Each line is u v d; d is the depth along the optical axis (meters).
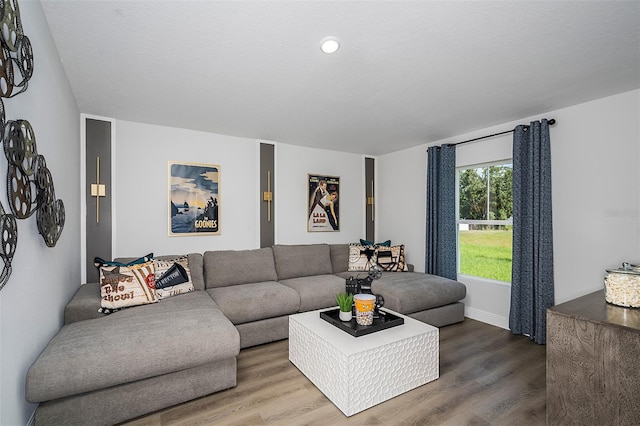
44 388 1.48
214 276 3.27
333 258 4.25
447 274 3.86
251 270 3.47
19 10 1.32
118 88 2.46
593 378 1.51
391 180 4.89
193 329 1.98
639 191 2.43
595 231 2.66
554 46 1.86
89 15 1.57
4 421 1.27
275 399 1.99
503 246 3.48
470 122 3.36
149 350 1.77
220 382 2.04
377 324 2.24
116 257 3.17
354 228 4.93
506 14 1.56
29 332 1.53
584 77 2.27
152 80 2.32
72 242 2.59
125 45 1.85
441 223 3.96
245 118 3.21
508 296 3.33
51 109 1.87
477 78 2.29
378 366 1.94
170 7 1.50
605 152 2.62
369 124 3.43
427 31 1.70
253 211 4.02
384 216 5.02
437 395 2.05
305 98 2.68
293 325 2.48
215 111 2.99
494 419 1.81
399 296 3.07
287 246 3.96
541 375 2.31
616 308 1.71
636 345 1.39
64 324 2.19
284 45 1.84
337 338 2.07
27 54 1.34
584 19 1.59
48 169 1.77
